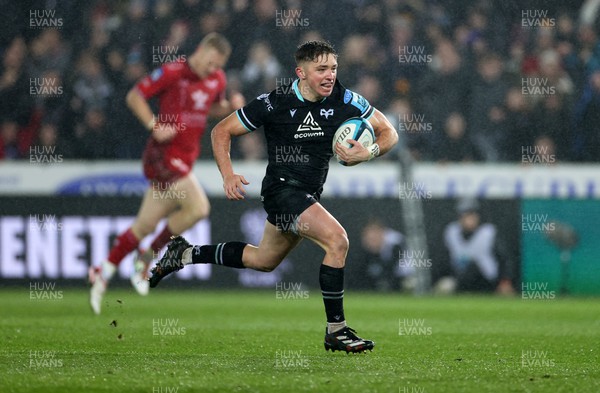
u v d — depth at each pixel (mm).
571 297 52906
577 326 34906
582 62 58562
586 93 58188
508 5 60250
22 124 57594
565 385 18859
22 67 57938
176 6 58969
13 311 39125
